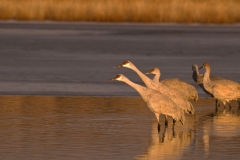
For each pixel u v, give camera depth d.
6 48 44.22
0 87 30.05
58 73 34.44
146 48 45.25
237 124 22.06
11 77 33.00
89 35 52.84
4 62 38.12
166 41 49.34
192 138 19.55
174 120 21.27
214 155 17.23
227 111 25.19
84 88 30.08
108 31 56.38
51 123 21.70
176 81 25.70
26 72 34.66
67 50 43.88
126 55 41.88
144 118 23.12
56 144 18.42
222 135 19.98
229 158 16.91
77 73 34.53
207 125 21.84
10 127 20.94
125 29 58.16
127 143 18.70
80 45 46.34
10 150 17.61
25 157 16.80
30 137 19.38
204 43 48.28
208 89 25.97
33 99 27.05
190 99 28.28
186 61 39.47
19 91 29.08
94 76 33.69
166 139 19.38
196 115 24.16
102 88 30.22
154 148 18.06
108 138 19.38
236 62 39.19
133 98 27.73
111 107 25.31
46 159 16.59
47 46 45.59
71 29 57.59
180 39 50.72
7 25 59.88
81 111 24.27
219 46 46.53
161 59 40.22
